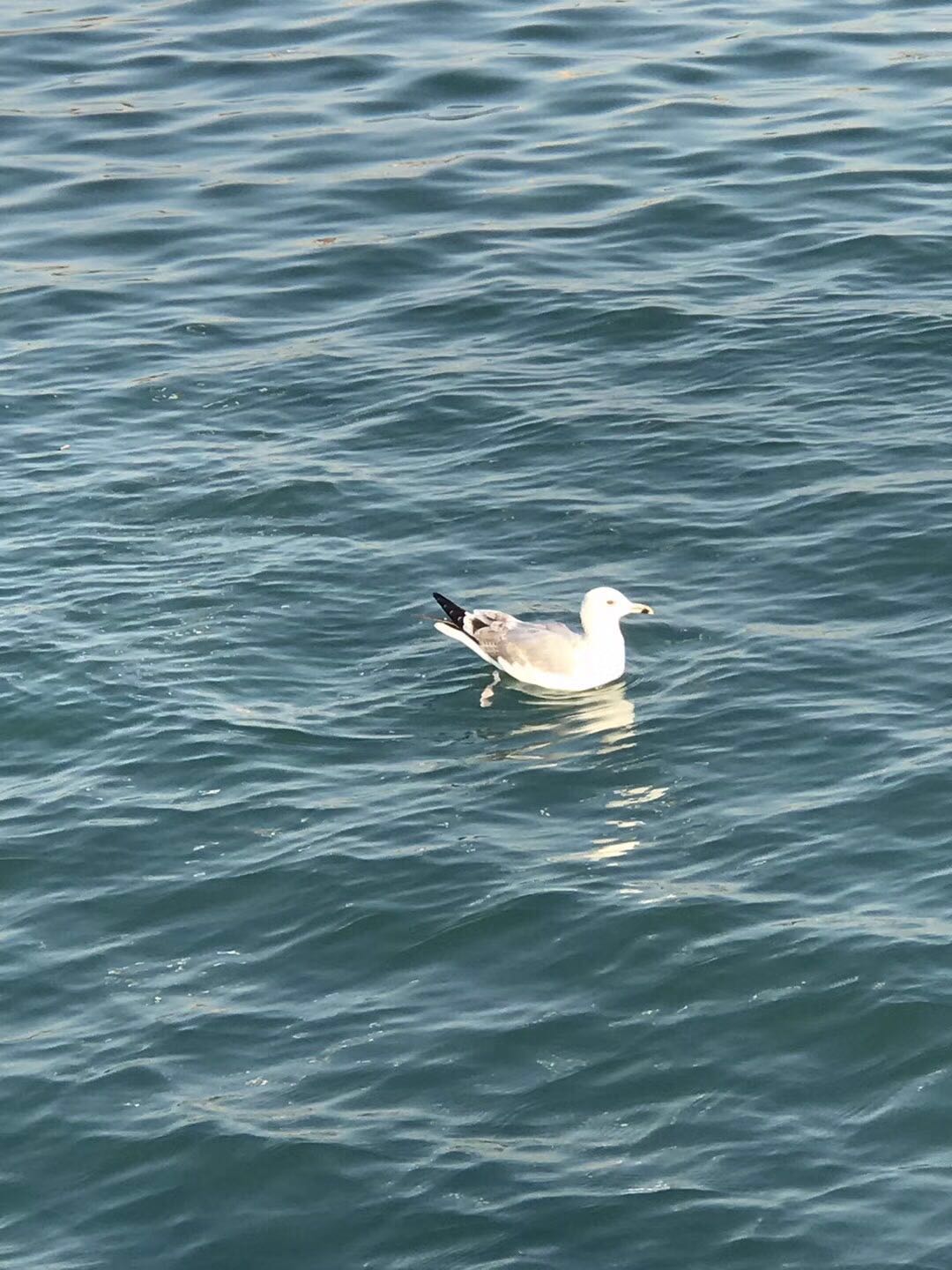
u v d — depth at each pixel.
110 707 20.67
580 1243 13.79
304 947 17.09
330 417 27.33
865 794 18.52
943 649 20.83
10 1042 16.12
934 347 27.66
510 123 37.06
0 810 19.14
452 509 24.64
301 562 23.56
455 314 30.25
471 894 17.55
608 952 16.67
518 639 20.80
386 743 20.06
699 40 40.28
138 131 37.59
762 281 30.39
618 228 32.78
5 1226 14.38
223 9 43.28
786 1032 15.62
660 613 22.12
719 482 24.72
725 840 18.09
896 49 39.16
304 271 32.16
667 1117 14.88
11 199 35.16
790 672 20.70
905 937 16.45
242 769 19.61
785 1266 13.47
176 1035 16.08
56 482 25.75
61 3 44.00
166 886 17.97
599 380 27.77
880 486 24.12
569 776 19.31
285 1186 14.47
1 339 30.41
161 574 23.38
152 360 29.41
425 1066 15.55
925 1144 14.43
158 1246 14.09
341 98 38.47
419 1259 13.79
